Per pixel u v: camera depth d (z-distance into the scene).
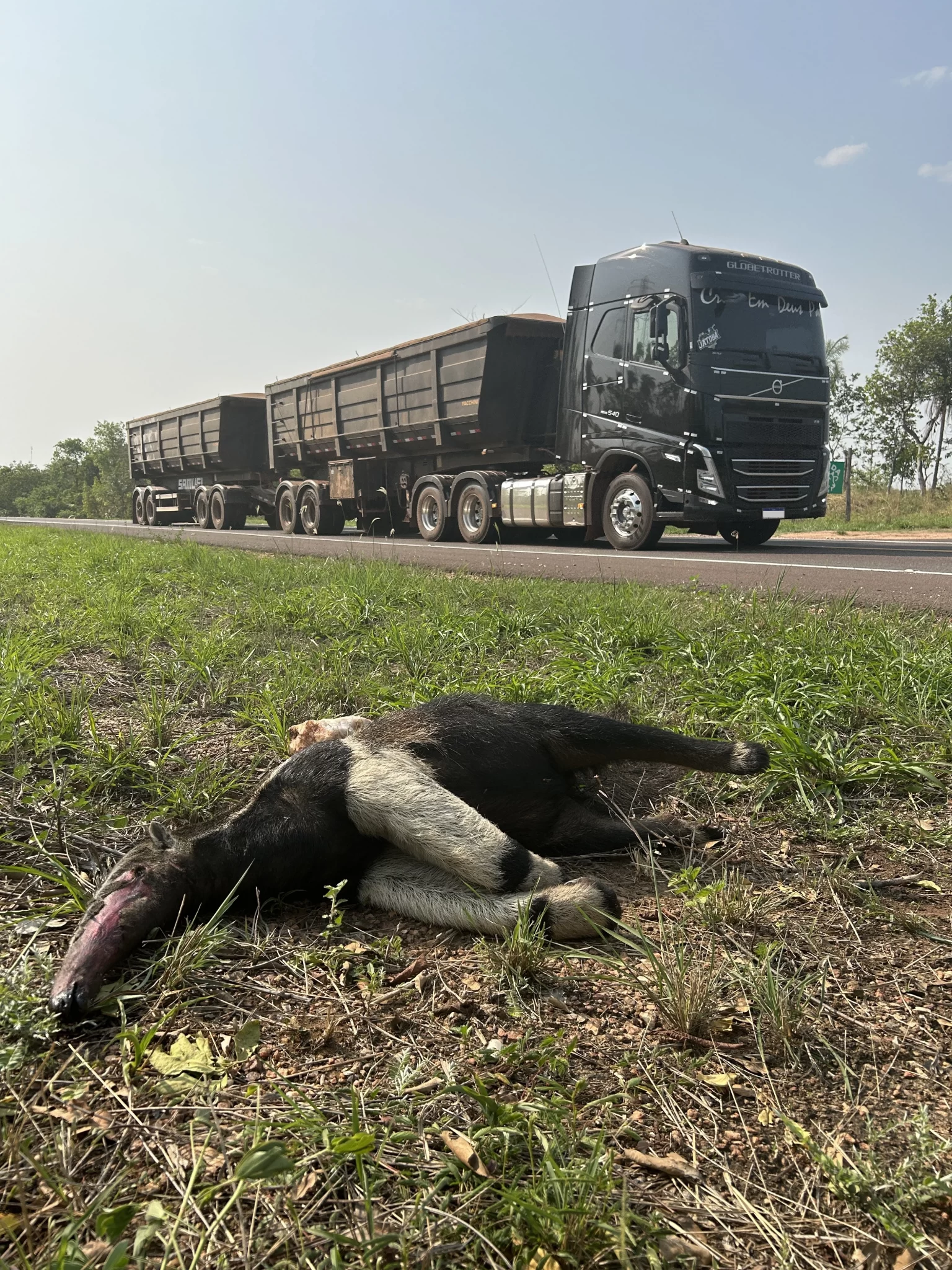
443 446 15.27
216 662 5.30
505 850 2.45
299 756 2.74
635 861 2.86
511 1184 1.50
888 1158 1.61
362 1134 1.47
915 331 27.83
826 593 7.51
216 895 2.48
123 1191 1.50
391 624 6.25
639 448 12.14
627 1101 1.75
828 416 12.42
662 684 4.73
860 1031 1.99
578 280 12.91
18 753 3.67
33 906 2.49
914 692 4.25
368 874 2.67
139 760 3.67
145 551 12.56
